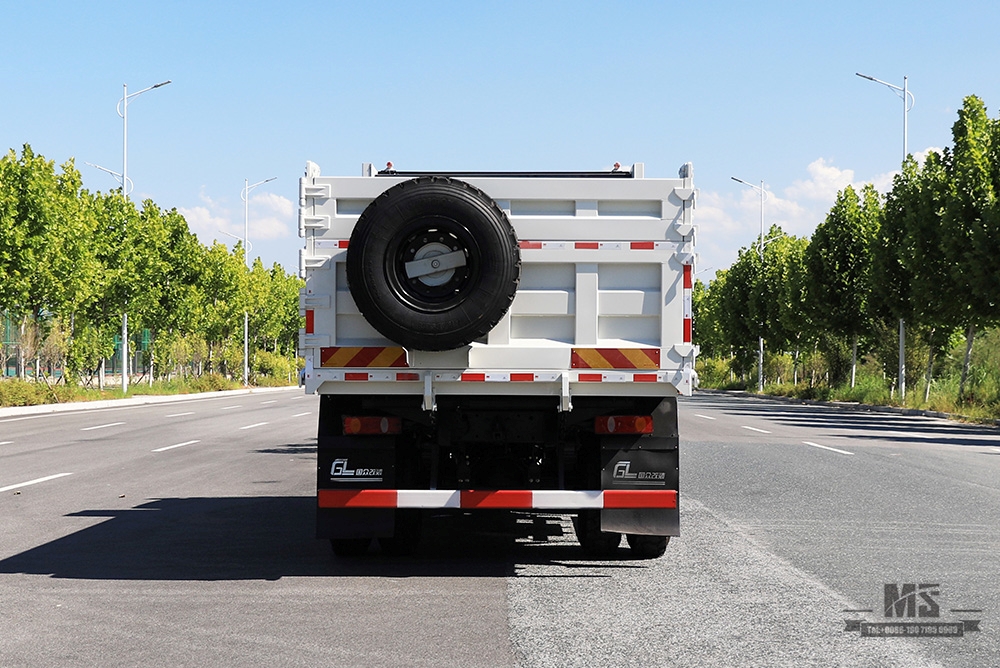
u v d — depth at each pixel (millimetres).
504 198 8055
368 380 7992
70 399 40656
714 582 7887
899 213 39250
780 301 57969
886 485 14148
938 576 8094
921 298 34625
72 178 40188
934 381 43938
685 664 5633
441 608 6961
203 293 62281
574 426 8367
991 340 42812
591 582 7871
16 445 20672
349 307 8023
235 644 6023
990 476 15250
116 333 48594
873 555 8992
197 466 16656
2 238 35750
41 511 11609
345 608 6949
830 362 52219
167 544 9484
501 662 5652
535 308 8031
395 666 5574
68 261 37906
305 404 42375
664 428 8180
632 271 8078
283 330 85938
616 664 5621
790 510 11781
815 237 46969
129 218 46781
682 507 12023
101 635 6234
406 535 8797
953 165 34188
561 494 8039
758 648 5965
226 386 62062
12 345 40156
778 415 34344
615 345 8023
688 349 8000
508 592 7500
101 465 16750
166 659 5711
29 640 6121
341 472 8078
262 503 12328
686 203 8031
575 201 8070
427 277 7727
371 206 7699
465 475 8477
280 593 7426
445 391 8000
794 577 8062
